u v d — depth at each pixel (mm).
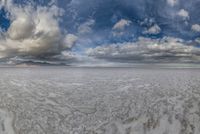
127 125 7285
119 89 12703
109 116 8047
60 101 10023
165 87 12781
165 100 9609
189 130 6730
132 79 18125
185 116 7605
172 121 7312
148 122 7371
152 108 8617
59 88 13336
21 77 20188
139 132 6789
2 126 6996
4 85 13875
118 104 9398
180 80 16375
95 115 8164
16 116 7871
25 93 11500
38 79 18453
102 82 16234
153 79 17797
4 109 8508
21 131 6805
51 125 7277
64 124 7391
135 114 8117
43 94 11398
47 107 9039
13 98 10250
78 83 15766
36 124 7301
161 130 6809
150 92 11414
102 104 9492
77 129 7066
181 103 8961
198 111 7930
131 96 10734
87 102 9859
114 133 6797
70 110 8727
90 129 7062
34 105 9242
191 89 11633
